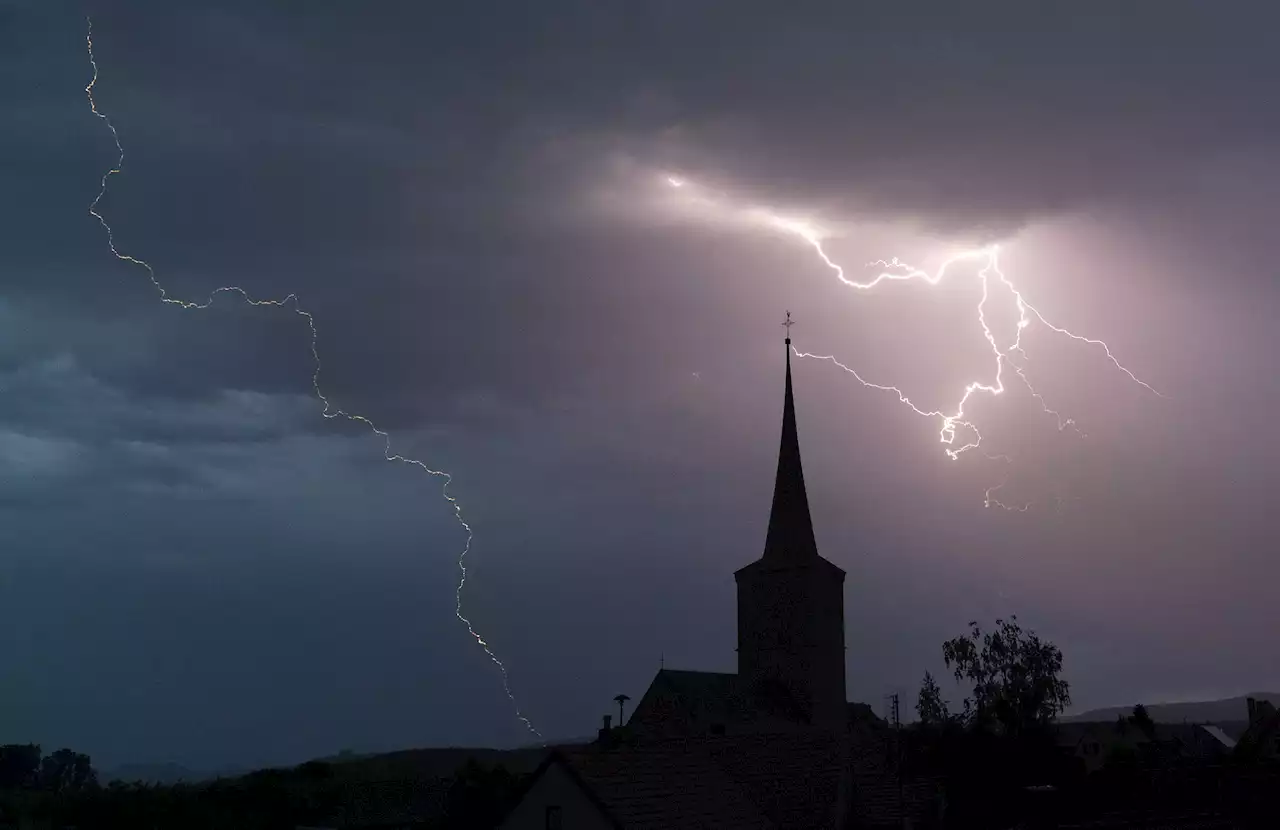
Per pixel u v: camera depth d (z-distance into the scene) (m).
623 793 38.16
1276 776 52.53
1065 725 119.25
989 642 84.56
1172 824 45.91
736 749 47.53
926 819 45.44
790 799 43.25
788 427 112.31
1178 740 94.69
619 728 93.00
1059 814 51.53
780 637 103.62
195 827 64.06
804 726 97.06
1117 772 58.62
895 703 74.25
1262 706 95.25
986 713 77.44
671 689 95.25
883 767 51.19
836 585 106.56
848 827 43.81
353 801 68.44
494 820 60.44
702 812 39.19
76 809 66.19
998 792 54.53
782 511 108.25
